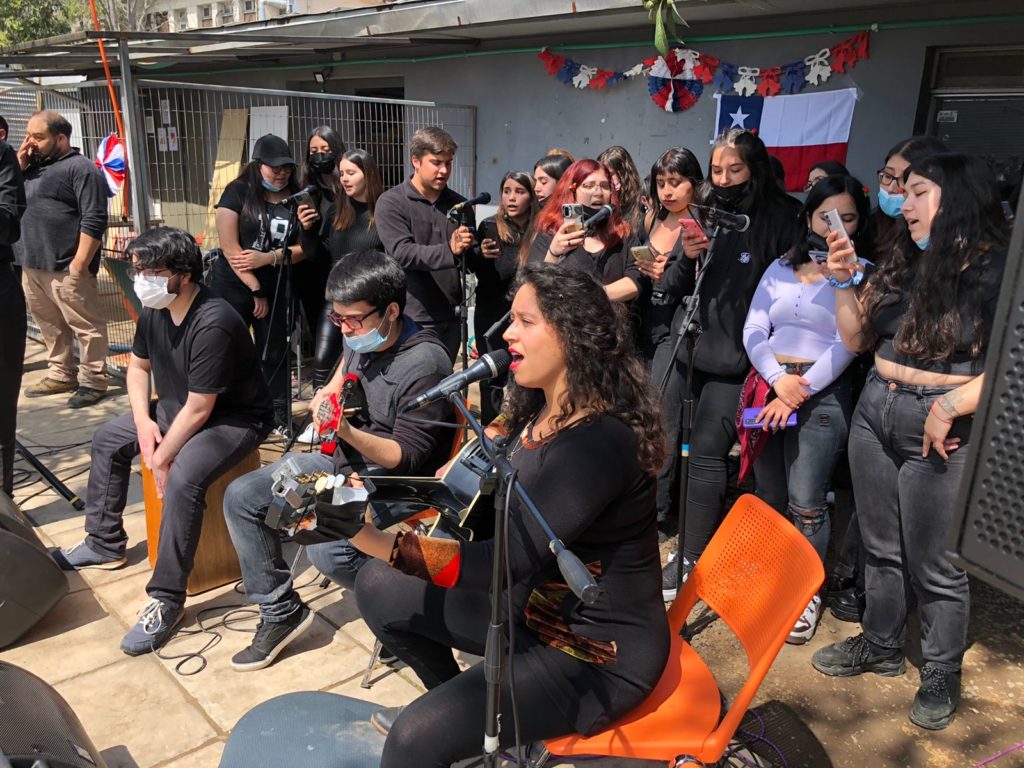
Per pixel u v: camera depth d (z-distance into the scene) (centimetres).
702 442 316
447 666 225
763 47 493
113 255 571
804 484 288
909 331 226
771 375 285
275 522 163
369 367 261
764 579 197
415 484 182
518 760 184
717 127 513
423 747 175
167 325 293
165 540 282
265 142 459
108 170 573
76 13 1916
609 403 173
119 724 248
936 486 231
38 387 565
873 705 258
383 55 713
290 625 277
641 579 178
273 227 464
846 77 463
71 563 334
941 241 217
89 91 602
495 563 157
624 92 560
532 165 625
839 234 245
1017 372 74
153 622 284
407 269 391
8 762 154
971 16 415
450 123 669
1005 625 299
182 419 288
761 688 266
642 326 356
